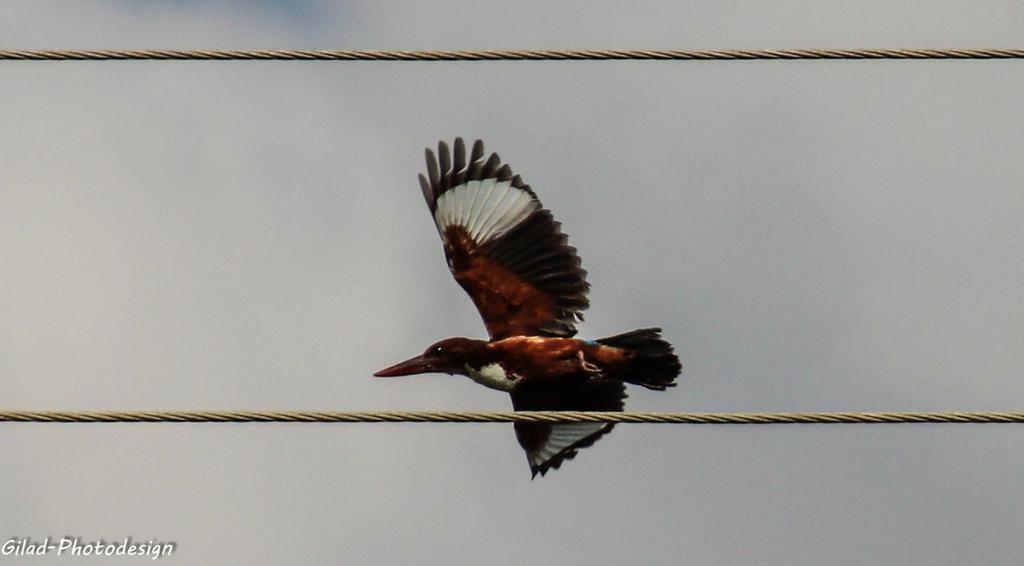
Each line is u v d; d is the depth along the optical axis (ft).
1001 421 38.09
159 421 38.86
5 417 38.52
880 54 41.81
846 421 38.60
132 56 42.09
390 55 41.81
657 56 42.01
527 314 48.80
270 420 38.99
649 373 47.09
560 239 48.96
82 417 38.75
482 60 41.91
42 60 41.91
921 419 38.29
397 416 39.06
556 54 41.73
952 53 41.70
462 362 48.03
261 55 41.86
